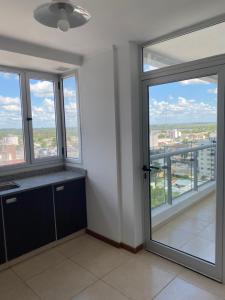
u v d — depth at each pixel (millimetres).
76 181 3156
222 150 2133
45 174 3334
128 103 2625
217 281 2279
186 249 2582
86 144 3176
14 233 2600
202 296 2088
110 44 2596
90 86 2994
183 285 2240
